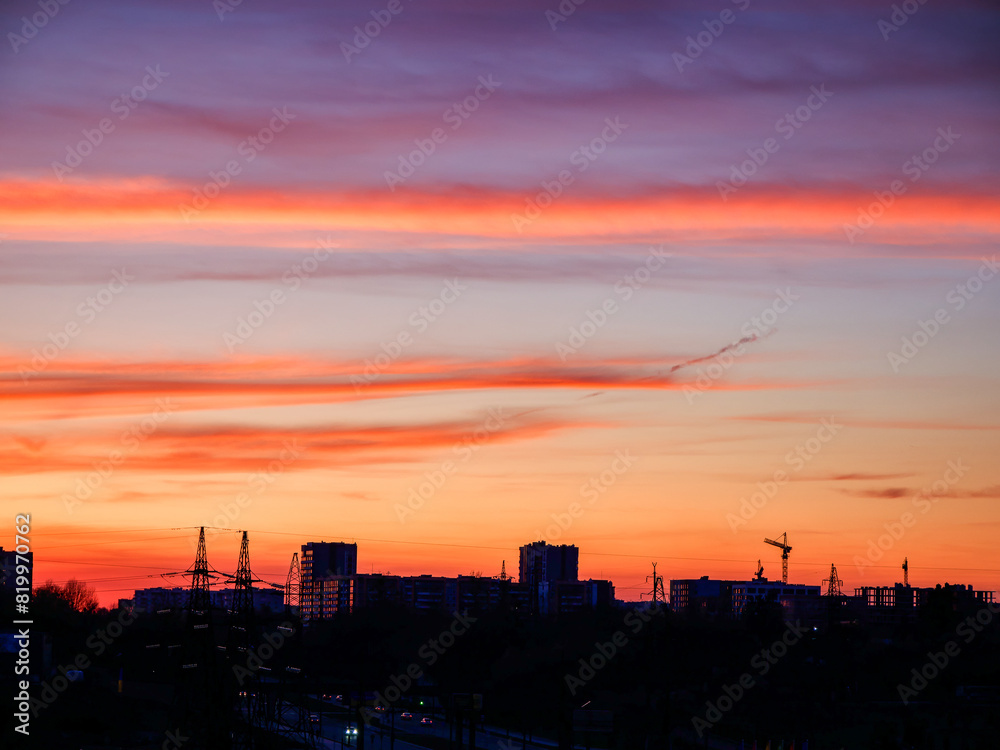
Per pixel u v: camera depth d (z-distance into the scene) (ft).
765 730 532.32
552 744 529.04
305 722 503.20
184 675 417.28
